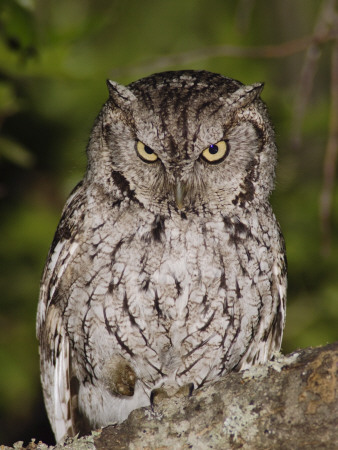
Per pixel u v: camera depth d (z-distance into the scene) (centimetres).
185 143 1086
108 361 1147
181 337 1125
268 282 1147
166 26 1870
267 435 866
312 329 1698
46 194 1838
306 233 1772
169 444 912
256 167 1143
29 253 1786
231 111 1111
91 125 1295
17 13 1298
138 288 1094
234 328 1139
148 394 1187
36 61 1327
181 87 1137
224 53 1349
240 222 1128
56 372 1194
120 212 1111
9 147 1504
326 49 1944
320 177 1834
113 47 1803
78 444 930
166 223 1103
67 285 1138
